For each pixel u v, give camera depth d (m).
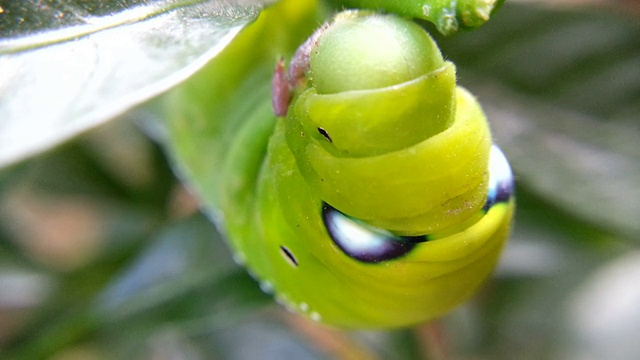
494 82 0.08
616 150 0.08
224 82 0.07
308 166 0.05
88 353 0.10
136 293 0.08
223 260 0.08
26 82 0.05
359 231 0.06
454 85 0.05
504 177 0.06
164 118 0.08
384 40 0.05
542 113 0.08
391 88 0.05
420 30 0.05
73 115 0.05
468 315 0.11
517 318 0.11
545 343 0.11
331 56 0.05
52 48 0.05
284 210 0.06
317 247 0.06
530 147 0.08
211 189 0.07
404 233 0.05
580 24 0.08
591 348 0.13
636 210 0.08
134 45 0.05
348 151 0.05
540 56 0.08
